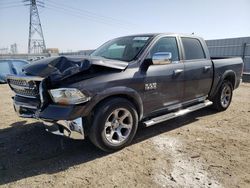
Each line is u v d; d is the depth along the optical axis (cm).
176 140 433
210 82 557
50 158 368
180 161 355
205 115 591
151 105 430
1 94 909
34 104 367
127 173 323
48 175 321
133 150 392
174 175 317
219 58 646
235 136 454
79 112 338
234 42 1817
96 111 357
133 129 401
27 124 518
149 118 450
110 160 360
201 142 425
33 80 357
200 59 536
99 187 293
